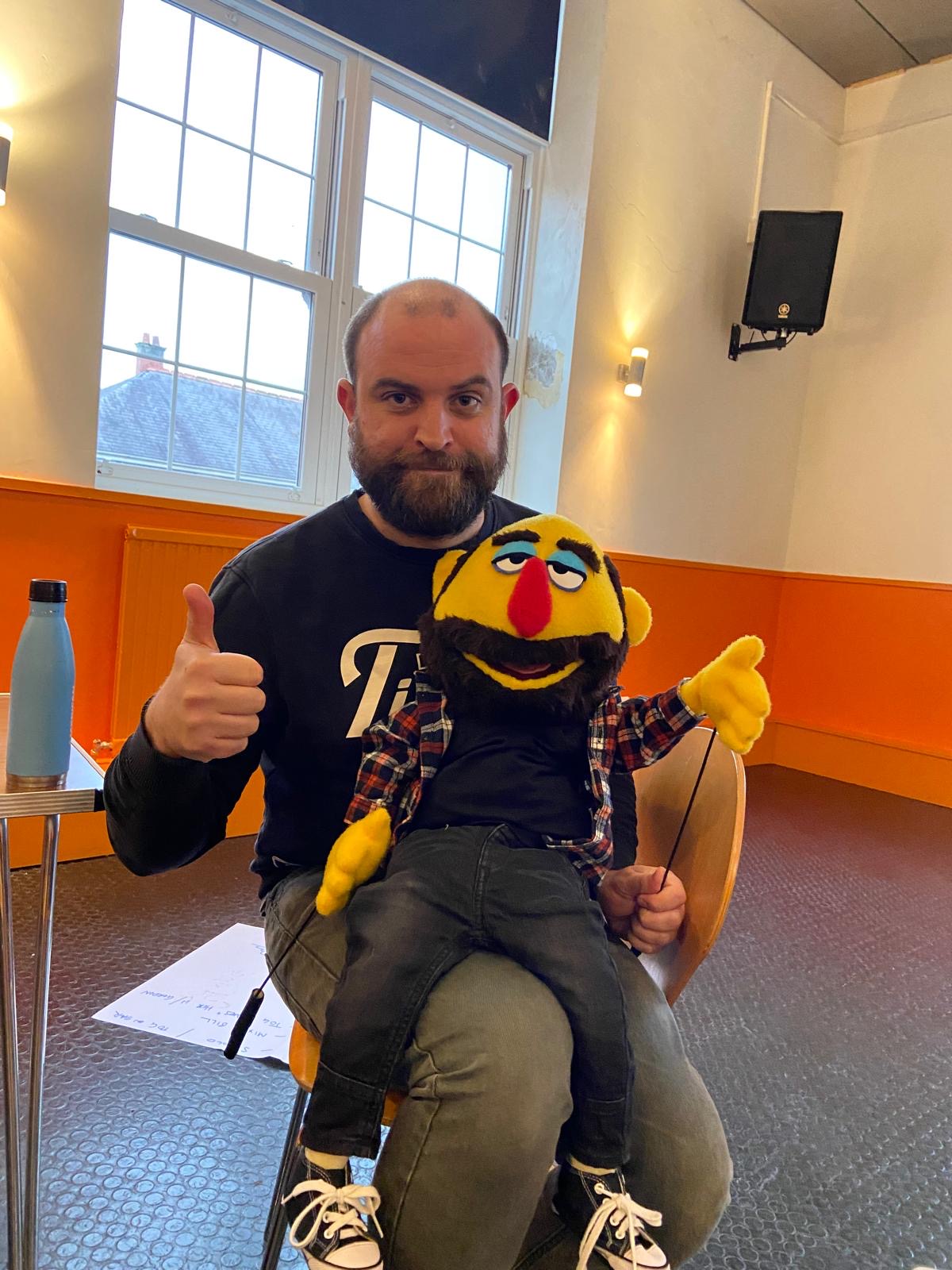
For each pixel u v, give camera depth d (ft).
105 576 6.77
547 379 10.05
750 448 12.17
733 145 11.05
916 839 9.30
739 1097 4.52
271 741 3.00
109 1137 3.78
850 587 12.27
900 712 11.75
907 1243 3.60
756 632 12.74
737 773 2.74
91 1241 3.23
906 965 6.22
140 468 7.44
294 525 3.23
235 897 6.27
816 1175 3.97
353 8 8.17
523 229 10.12
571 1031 2.33
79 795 2.59
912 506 11.71
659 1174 2.35
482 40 9.18
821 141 12.14
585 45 9.58
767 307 11.02
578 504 10.17
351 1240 2.04
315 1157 2.21
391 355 2.92
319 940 2.68
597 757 2.84
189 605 2.44
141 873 2.77
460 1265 2.10
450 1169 2.07
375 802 2.74
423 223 9.29
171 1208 3.43
